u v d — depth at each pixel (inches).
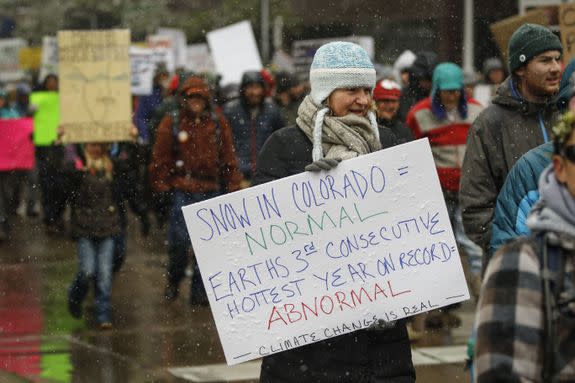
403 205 180.5
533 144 212.8
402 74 462.9
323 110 186.1
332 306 180.1
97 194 381.1
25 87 744.3
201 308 412.8
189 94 404.2
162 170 410.6
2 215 625.9
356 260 180.4
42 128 607.5
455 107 363.3
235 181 413.4
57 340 359.9
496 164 214.2
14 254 567.2
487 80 598.2
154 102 624.4
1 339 361.7
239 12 1239.5
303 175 179.9
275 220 179.9
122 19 1285.7
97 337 364.5
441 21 882.1
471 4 835.4
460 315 379.9
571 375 117.6
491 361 118.6
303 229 180.1
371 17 934.4
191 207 178.5
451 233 180.5
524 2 634.2
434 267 180.4
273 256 179.9
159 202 573.9
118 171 486.0
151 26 1270.9
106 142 465.1
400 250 180.5
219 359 332.2
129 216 692.7
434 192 180.5
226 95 646.5
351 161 180.1
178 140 407.8
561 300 118.3
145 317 396.5
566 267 119.6
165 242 580.4
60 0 1325.0
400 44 913.5
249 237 179.6
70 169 381.1
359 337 181.8
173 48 829.8
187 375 312.8
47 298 438.9
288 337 179.5
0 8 1344.7
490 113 215.5
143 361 329.7
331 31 1018.7
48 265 528.4
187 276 444.5
